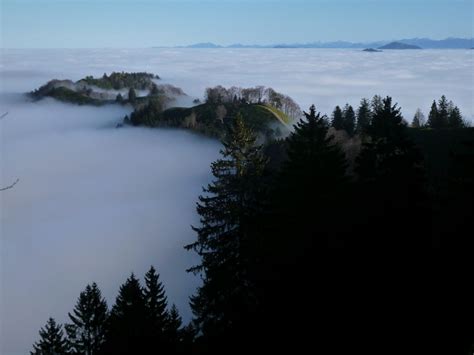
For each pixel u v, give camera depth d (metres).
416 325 19.50
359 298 20.94
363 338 19.27
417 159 24.38
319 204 23.88
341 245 22.61
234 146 25.81
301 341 20.12
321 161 24.91
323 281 21.78
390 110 24.59
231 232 25.12
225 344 22.58
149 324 27.42
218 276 24.72
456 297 20.80
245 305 23.83
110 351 27.02
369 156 24.88
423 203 24.94
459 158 25.86
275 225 24.16
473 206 25.25
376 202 23.62
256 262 24.16
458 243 24.58
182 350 25.62
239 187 25.36
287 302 21.80
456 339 18.84
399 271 22.06
